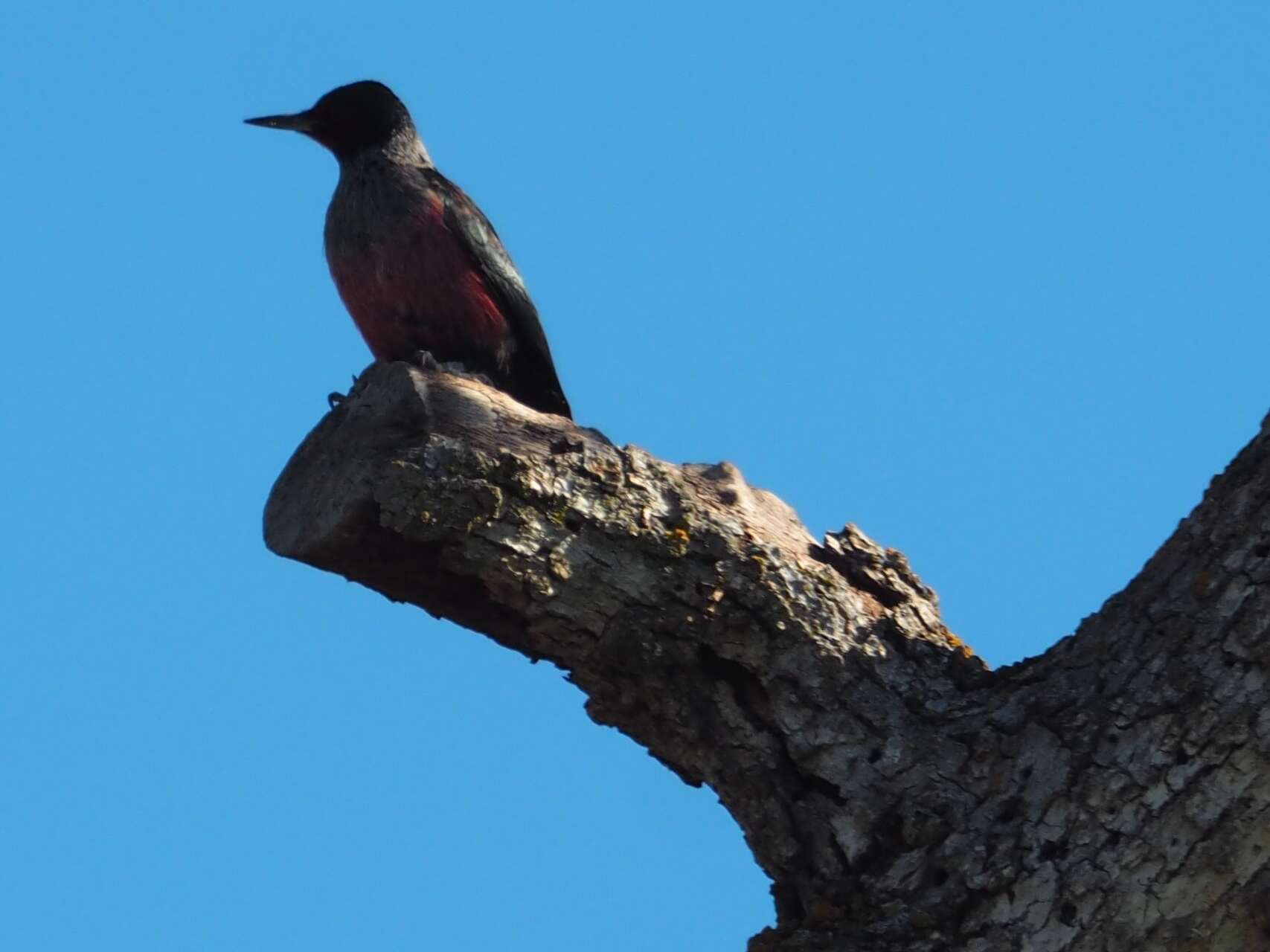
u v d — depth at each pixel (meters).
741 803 8.75
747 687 8.88
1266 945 7.11
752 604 8.71
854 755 8.52
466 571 8.66
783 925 8.22
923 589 9.18
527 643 9.40
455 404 8.80
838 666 8.70
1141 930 7.25
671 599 8.69
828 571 8.98
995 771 8.12
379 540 8.95
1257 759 7.27
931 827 8.12
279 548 9.25
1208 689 7.50
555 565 8.62
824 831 8.47
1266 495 7.79
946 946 7.65
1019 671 8.61
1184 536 8.07
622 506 8.69
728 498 8.98
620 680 8.95
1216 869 7.21
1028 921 7.52
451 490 8.47
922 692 8.66
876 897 8.06
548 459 8.66
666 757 9.16
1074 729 7.91
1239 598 7.62
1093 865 7.46
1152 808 7.43
